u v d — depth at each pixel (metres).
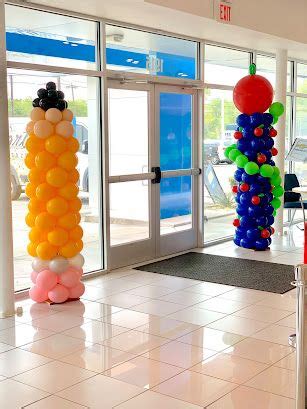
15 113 5.68
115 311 5.30
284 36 7.59
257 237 7.84
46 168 5.18
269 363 4.07
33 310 5.35
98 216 6.77
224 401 3.50
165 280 6.42
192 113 7.96
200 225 8.17
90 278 6.54
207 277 6.50
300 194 8.78
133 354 4.26
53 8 5.81
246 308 5.36
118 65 6.74
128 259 7.12
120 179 6.88
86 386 3.73
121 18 6.35
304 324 2.46
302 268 2.47
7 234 5.13
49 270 5.48
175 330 4.77
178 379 3.82
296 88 10.41
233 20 6.65
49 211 5.24
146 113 7.24
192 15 6.12
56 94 5.21
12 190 5.79
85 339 4.58
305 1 7.96
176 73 7.57
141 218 7.30
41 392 3.65
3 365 4.08
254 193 7.61
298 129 10.58
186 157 7.94
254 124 7.31
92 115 6.55
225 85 8.30
